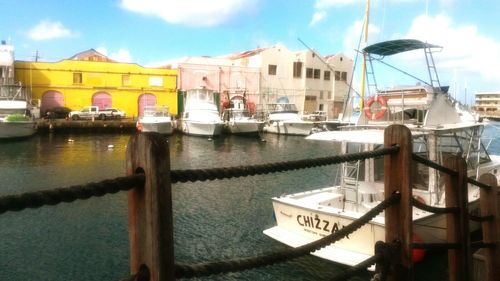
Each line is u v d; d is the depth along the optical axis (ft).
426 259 31.14
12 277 30.86
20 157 89.35
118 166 80.12
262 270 30.42
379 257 10.07
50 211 46.83
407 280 10.34
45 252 35.60
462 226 13.60
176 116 164.76
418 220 27.02
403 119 33.94
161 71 165.07
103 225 42.63
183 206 50.85
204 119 137.18
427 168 32.96
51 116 147.02
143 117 138.41
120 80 161.07
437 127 31.63
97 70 158.20
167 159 5.00
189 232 41.22
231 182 64.44
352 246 28.12
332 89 192.85
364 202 32.83
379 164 34.35
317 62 188.75
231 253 35.81
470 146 36.01
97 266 33.09
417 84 35.17
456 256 13.66
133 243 5.18
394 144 10.43
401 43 35.32
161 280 4.92
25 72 149.89
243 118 148.15
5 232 40.19
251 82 178.09
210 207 50.57
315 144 123.65
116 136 135.44
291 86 185.16
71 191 4.39
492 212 16.52
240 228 42.63
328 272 29.81
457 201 13.55
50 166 78.79
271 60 181.16
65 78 154.81
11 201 3.95
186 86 169.37
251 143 125.29
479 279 17.22
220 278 29.60
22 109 119.75
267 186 62.28
